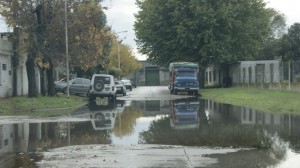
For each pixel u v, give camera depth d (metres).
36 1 47.69
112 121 27.34
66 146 17.64
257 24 78.62
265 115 29.55
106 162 14.12
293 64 49.97
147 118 29.11
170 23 74.88
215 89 72.69
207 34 71.44
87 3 51.28
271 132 20.94
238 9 74.38
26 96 50.50
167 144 17.78
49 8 48.59
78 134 21.28
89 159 14.68
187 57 75.44
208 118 28.25
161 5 74.81
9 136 20.80
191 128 22.95
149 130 22.42
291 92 47.88
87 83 59.69
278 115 29.38
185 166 13.39
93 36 51.97
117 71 104.25
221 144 17.59
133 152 15.94
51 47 49.28
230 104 42.50
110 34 55.00
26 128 23.97
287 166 13.35
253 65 76.31
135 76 154.50
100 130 22.78
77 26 50.47
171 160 14.34
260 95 47.19
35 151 16.47
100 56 59.97
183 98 55.91
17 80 53.38
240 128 22.66
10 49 50.22
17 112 35.41
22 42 49.19
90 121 27.45
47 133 21.80
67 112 34.97
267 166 13.35
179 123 25.52
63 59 51.12
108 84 48.56
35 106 39.03
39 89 62.06
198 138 19.31
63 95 55.50
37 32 48.22
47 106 39.91
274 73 57.41
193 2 72.06
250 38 77.00
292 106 33.00
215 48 71.81
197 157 14.83
